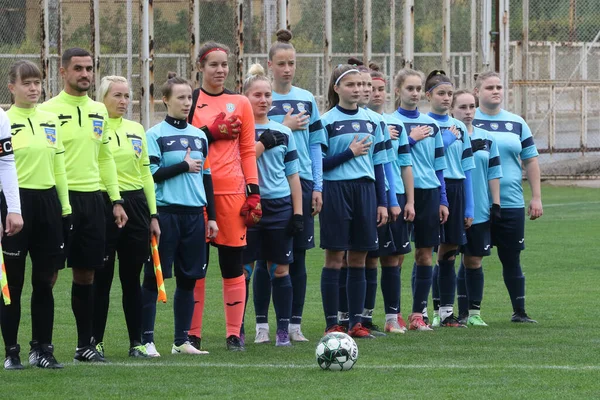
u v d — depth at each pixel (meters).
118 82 14.34
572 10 47.88
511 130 18.45
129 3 36.88
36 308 13.24
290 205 15.67
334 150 16.38
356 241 16.14
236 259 15.04
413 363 13.57
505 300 20.47
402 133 17.11
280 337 15.51
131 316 14.27
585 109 47.31
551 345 15.11
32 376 12.54
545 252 27.06
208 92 15.33
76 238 13.52
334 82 16.72
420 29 43.19
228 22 38.91
